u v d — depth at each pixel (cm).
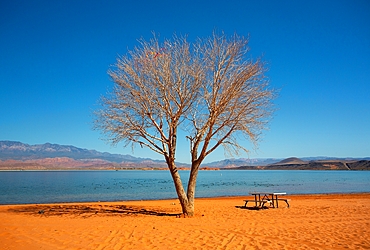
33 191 3806
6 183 5503
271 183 5725
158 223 1137
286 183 5688
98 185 5166
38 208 1747
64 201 2666
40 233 947
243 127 1255
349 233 938
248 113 1271
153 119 1320
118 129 1304
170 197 3067
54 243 823
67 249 763
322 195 2938
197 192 3756
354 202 1988
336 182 5975
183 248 768
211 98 1302
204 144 1295
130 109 1312
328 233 940
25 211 1598
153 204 2019
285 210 1531
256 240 849
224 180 7256
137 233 946
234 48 1280
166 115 1313
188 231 977
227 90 1255
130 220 1223
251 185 5112
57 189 4169
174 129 1360
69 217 1341
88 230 995
